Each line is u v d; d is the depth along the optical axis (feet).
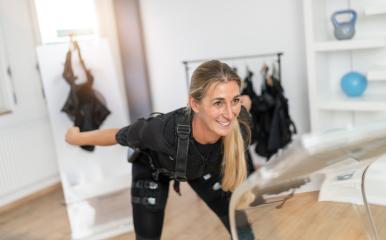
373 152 2.47
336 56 10.10
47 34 11.46
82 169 9.55
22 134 11.29
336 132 2.07
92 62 9.75
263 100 9.78
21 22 11.12
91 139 4.98
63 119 9.41
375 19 9.35
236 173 4.41
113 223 8.85
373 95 9.53
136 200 5.28
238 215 2.37
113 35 13.37
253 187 2.05
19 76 11.15
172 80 13.17
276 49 11.03
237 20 11.44
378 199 3.02
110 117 9.97
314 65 9.18
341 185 2.69
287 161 1.98
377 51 9.52
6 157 10.83
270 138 9.61
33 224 9.80
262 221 2.49
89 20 12.22
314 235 2.62
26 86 11.35
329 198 2.65
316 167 2.30
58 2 11.32
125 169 10.02
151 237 5.24
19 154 11.20
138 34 13.00
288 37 10.75
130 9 12.87
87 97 9.66
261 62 11.32
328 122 10.03
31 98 11.50
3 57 10.73
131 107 13.71
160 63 13.24
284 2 10.58
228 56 11.86
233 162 4.34
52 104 9.32
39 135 11.81
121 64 13.70
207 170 4.68
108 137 4.91
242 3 11.24
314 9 9.06
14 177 11.05
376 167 3.96
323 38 9.73
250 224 2.45
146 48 13.35
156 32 13.01
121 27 13.10
